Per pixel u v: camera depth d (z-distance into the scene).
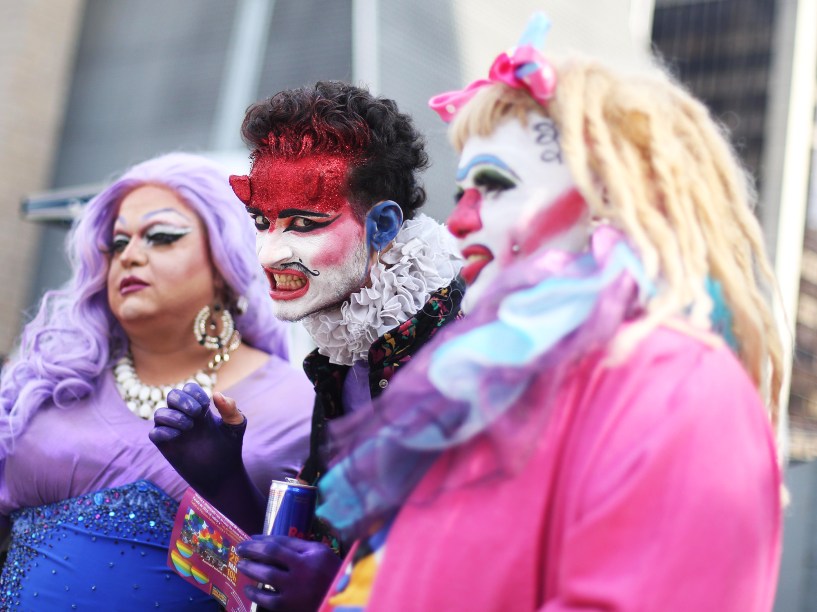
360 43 8.09
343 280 2.24
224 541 2.24
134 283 3.04
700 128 1.58
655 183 1.48
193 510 2.33
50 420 3.04
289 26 8.78
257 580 1.97
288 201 2.21
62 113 10.84
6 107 10.70
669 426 1.29
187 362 3.13
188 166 3.11
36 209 6.91
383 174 2.30
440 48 8.25
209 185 3.10
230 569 2.21
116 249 3.11
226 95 9.27
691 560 1.25
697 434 1.29
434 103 1.78
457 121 1.65
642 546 1.26
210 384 3.09
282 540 2.01
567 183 1.52
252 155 2.38
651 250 1.39
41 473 2.96
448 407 1.40
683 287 1.40
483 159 1.56
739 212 1.58
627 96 1.51
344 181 2.23
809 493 3.95
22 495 2.99
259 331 3.23
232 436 2.38
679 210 1.45
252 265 3.16
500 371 1.36
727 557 1.26
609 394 1.36
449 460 1.44
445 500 1.41
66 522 2.89
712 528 1.26
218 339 3.13
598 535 1.27
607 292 1.38
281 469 2.91
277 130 2.29
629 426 1.31
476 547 1.36
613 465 1.30
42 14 10.81
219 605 2.82
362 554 1.58
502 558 1.35
